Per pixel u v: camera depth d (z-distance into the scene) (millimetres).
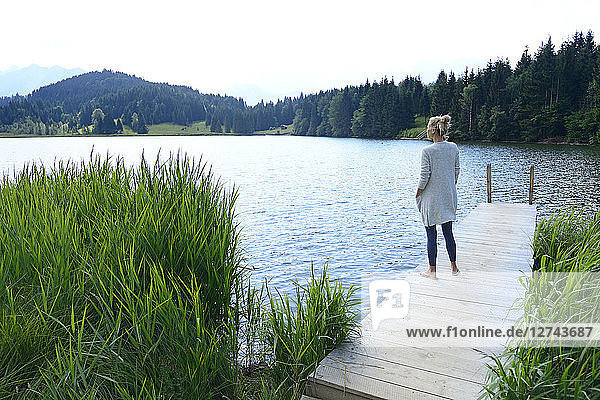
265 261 11703
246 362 3219
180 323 2670
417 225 16500
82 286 2873
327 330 3174
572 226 6562
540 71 75312
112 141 119688
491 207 10211
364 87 125125
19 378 2381
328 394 2803
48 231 3076
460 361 2996
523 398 2172
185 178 4176
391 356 3074
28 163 4988
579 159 44156
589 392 2195
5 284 2727
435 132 4828
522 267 5336
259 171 37969
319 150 71188
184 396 2465
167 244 3342
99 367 2443
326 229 15812
